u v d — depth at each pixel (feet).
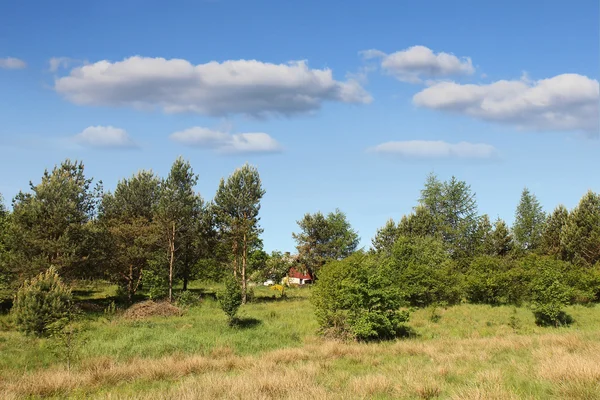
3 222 116.57
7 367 48.65
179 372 45.47
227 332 74.02
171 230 123.24
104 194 145.69
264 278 129.70
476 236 188.85
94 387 39.68
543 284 84.69
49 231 98.37
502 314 93.25
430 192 199.21
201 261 136.56
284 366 45.83
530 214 211.00
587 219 143.02
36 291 70.59
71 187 102.58
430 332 75.97
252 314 96.73
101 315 93.40
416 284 106.63
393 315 72.23
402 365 45.60
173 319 88.84
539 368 37.42
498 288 110.73
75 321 67.97
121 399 32.45
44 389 38.27
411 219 180.96
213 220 134.00
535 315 87.45
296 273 244.22
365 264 79.25
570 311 95.96
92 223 109.50
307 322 86.22
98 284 150.71
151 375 43.80
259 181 134.10
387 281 74.23
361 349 58.75
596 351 46.11
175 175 125.18
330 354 55.72
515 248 169.37
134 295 129.39
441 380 36.83
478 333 74.64
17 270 94.12
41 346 58.44
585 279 107.96
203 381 36.99
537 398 27.96
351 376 40.40
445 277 111.24
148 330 72.95
